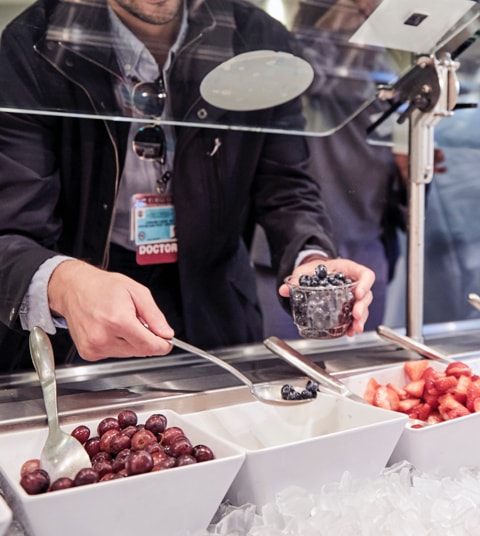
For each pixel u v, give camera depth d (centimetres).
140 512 79
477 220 230
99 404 106
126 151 170
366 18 142
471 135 205
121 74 141
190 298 182
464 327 211
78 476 80
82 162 167
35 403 107
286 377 122
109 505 77
